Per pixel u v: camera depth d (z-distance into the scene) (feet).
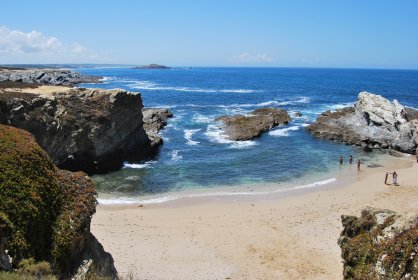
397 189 118.52
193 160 154.30
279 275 70.54
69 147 130.82
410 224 50.08
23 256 47.67
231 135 192.75
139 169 142.72
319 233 87.10
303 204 106.01
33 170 56.18
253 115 237.04
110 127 143.84
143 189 120.37
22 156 56.39
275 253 78.59
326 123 207.00
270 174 136.87
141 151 162.81
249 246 81.56
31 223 50.60
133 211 100.89
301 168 144.56
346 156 162.61
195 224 92.58
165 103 315.78
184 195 114.73
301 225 91.56
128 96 151.23
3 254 45.55
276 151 168.35
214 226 91.40
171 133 202.08
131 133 157.17
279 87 505.25
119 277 64.90
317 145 180.75
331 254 77.51
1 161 53.78
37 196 53.21
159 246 81.46
